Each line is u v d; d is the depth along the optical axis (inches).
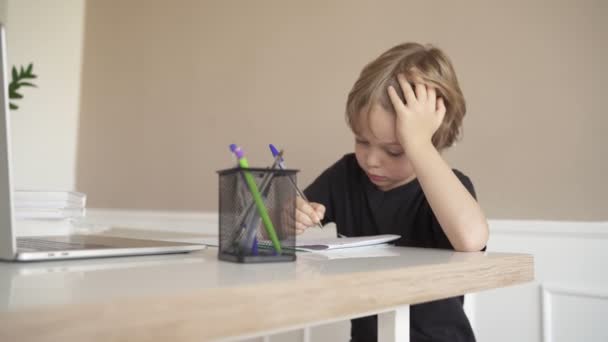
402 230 50.5
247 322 17.2
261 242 27.0
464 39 70.8
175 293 15.5
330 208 57.3
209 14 98.2
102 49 114.2
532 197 65.4
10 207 23.1
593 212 61.4
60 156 115.5
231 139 93.3
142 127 106.3
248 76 91.9
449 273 26.2
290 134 86.0
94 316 13.8
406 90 43.1
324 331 79.0
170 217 99.6
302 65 85.5
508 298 66.4
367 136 46.3
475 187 69.5
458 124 50.1
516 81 66.9
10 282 17.5
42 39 115.4
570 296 62.4
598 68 61.4
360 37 79.9
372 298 21.8
